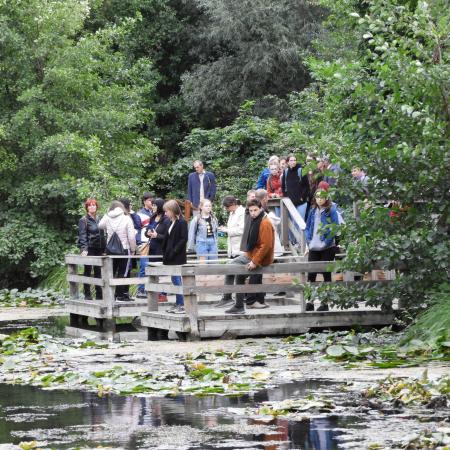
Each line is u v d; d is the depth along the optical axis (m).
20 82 55.03
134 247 36.06
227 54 73.44
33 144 54.78
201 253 36.00
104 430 15.33
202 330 29.27
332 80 27.84
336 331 29.77
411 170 26.36
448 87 25.91
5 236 54.25
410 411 16.03
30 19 55.47
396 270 27.92
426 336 24.31
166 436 14.71
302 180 36.19
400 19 26.95
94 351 26.70
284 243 36.66
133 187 54.94
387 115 26.34
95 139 52.50
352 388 18.62
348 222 27.19
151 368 22.53
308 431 14.66
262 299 31.94
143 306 34.97
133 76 61.34
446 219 26.59
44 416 16.75
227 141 63.44
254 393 18.48
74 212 52.47
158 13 77.38
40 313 42.12
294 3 67.94
